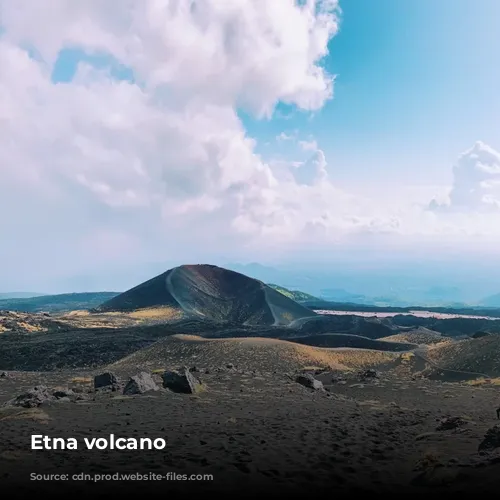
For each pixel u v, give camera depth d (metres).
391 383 51.56
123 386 39.44
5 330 161.25
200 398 33.12
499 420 23.03
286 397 35.12
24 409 26.48
